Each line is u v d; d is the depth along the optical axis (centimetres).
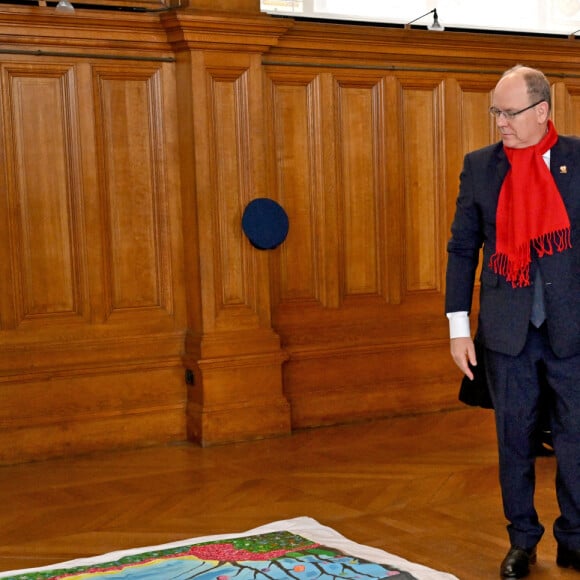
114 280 557
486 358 333
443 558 355
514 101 311
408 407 634
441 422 609
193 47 547
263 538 381
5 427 526
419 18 638
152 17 545
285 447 550
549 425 336
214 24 545
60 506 443
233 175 564
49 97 536
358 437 572
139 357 561
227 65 557
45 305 541
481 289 333
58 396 540
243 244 569
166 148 564
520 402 325
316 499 443
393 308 631
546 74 677
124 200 557
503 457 331
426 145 638
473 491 450
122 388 556
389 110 623
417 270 639
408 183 634
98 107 546
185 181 564
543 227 311
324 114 604
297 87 598
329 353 608
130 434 557
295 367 601
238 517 418
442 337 645
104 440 550
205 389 558
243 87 563
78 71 540
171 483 479
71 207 544
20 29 523
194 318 568
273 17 575
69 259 545
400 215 631
